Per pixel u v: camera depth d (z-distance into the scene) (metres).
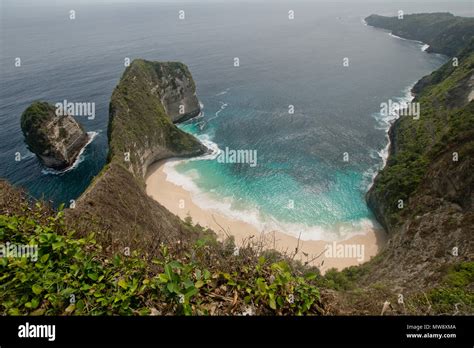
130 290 4.89
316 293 5.51
